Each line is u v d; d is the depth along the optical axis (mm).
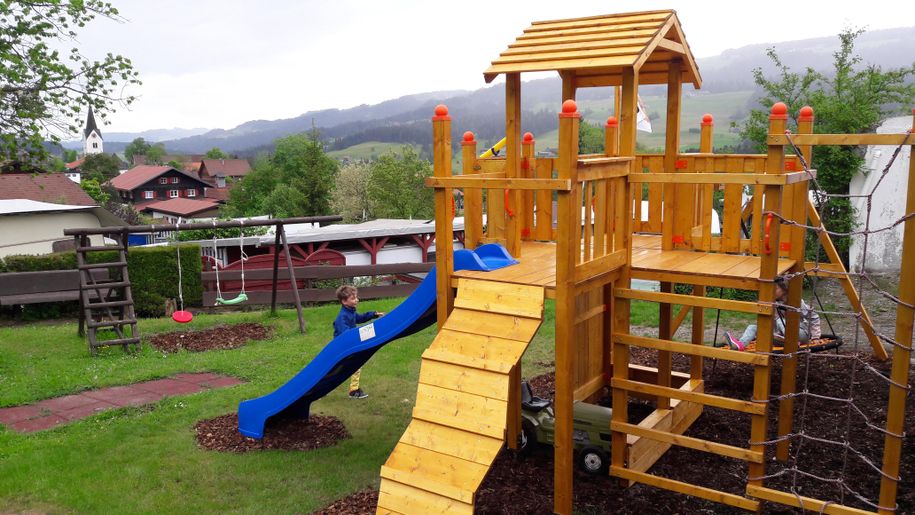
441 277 5473
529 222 6918
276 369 9320
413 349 10047
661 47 5680
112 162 104750
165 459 6156
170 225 11195
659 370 6660
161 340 11531
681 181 5121
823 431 6656
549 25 6246
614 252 5344
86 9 14266
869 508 5059
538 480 5695
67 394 8359
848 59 17812
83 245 10688
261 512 5141
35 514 5156
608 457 5762
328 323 12609
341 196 50531
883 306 12961
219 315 13750
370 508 5191
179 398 8008
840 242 15922
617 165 5238
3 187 32469
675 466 5984
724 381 8414
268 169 72938
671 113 6457
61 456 6199
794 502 4672
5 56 13227
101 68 14875
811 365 8781
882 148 15938
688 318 12164
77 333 12008
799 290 5797
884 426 6668
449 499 4582
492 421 4648
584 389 6832
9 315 15266
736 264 5508
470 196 6230
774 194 4742
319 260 19047
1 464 6035
